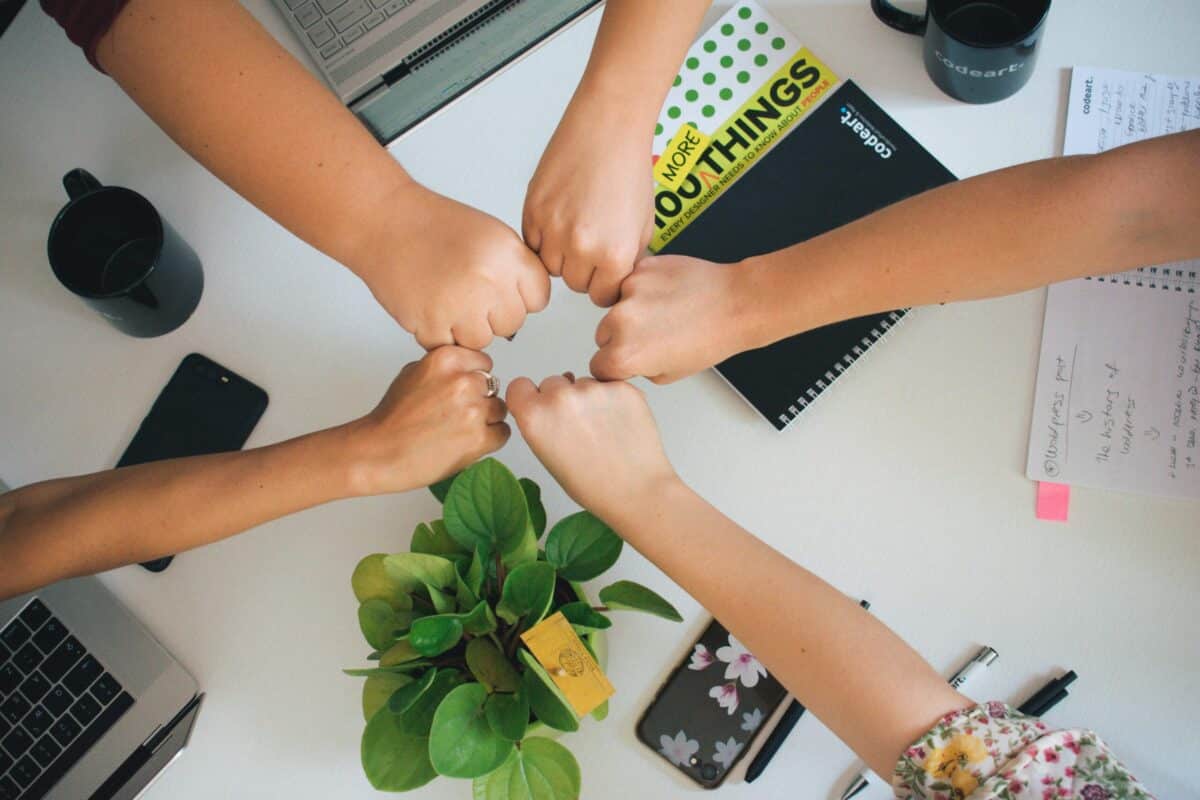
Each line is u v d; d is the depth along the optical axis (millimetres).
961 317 816
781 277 727
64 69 896
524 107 871
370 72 853
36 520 749
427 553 717
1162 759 751
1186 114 822
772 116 854
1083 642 773
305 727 812
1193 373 792
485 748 632
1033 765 633
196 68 695
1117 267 682
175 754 792
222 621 827
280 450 742
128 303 799
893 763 670
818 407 816
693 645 796
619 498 730
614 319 735
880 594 792
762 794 780
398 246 721
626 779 790
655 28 722
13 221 881
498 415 748
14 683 806
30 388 866
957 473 801
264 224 872
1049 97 838
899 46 854
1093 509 788
